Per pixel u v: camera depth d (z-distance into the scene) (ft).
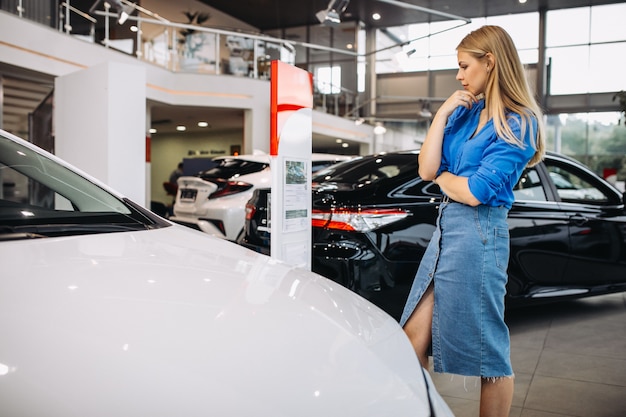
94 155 19.56
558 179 12.64
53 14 32.76
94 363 2.81
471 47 5.83
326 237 9.77
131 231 4.95
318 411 3.03
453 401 8.18
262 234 11.16
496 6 63.21
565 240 11.94
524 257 11.23
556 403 8.12
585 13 62.44
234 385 2.95
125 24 38.11
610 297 15.67
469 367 5.75
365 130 64.64
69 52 33.55
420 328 6.14
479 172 5.58
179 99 42.78
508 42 5.75
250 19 70.90
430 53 69.10
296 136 9.89
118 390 2.70
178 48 42.68
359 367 3.53
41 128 32.22
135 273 3.86
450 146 6.07
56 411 2.52
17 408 2.49
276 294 4.15
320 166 19.60
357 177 10.94
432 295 6.12
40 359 2.74
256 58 45.65
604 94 62.08
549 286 11.76
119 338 3.03
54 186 5.38
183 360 3.00
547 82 64.08
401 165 10.93
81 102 20.16
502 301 5.85
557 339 11.35
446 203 6.03
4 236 4.15
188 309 3.51
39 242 4.12
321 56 72.38
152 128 58.39
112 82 18.97
